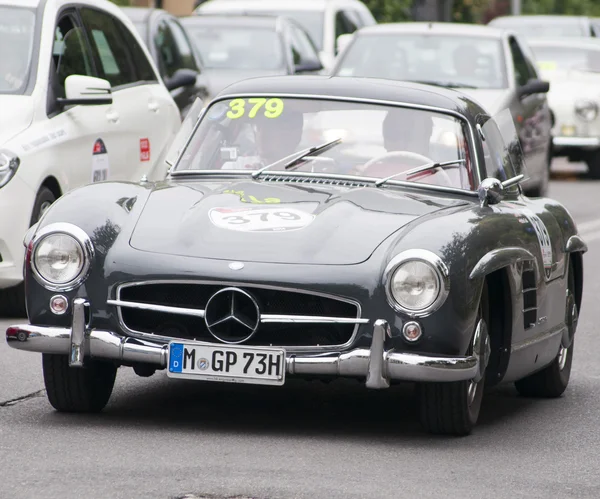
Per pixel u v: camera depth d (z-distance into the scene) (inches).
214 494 548.7
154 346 641.0
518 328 704.4
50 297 654.5
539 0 4382.4
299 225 657.0
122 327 648.4
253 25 1784.0
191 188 713.0
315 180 735.1
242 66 1720.0
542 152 1673.2
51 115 1001.5
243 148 759.7
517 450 655.8
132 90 1138.0
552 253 759.1
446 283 629.0
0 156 941.8
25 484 554.9
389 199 697.6
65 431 653.3
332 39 2018.9
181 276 635.5
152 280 639.8
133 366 674.2
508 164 797.9
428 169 739.4
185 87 1528.1
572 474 612.4
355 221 662.5
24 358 839.1
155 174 1154.7
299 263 634.2
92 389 687.1
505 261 667.4
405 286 629.3
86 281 652.1
